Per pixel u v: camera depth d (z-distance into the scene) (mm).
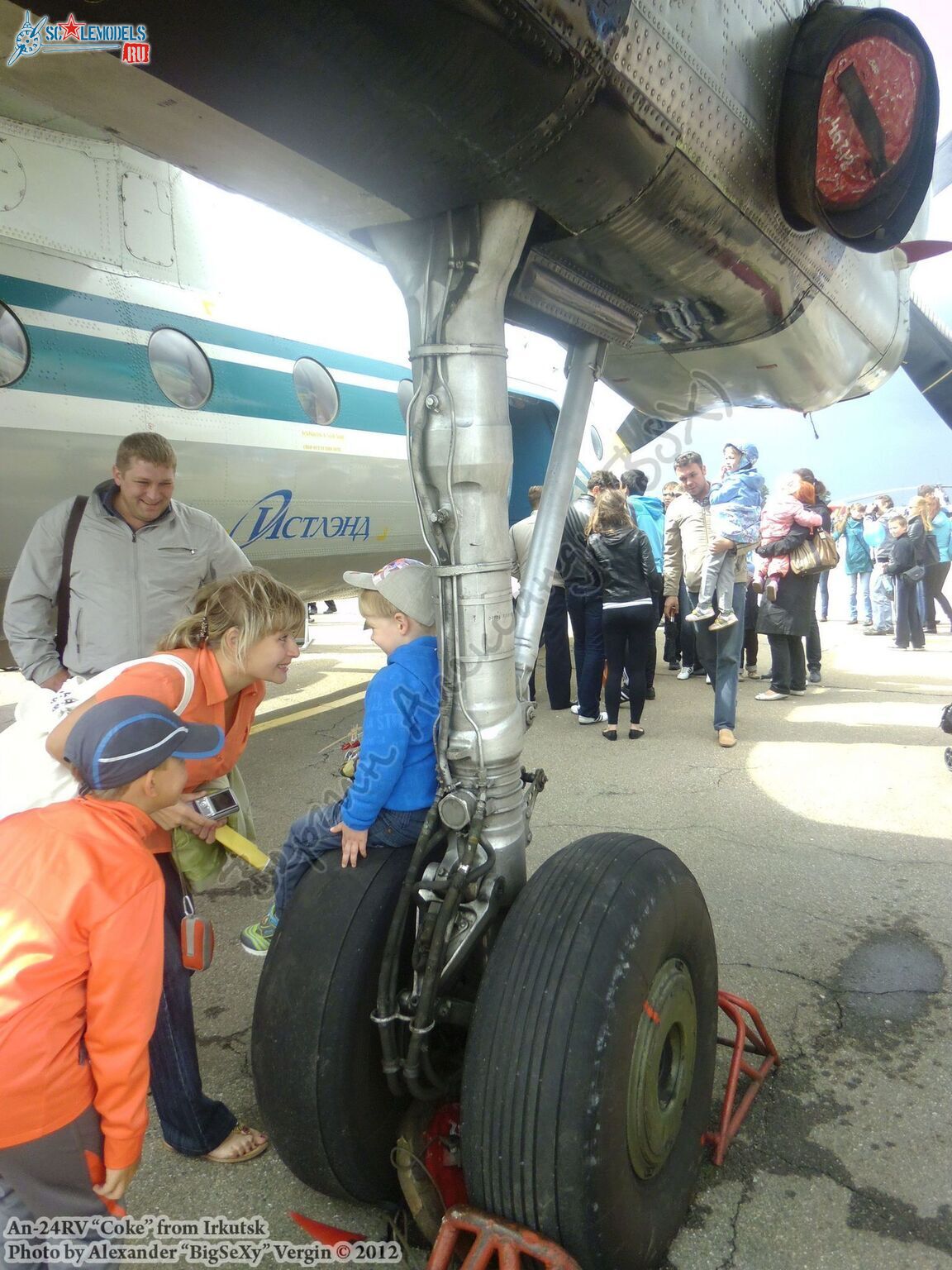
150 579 2412
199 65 1160
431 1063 1822
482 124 1325
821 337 2488
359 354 5594
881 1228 1822
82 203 3887
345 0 1081
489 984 1569
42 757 1545
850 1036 2471
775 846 3812
